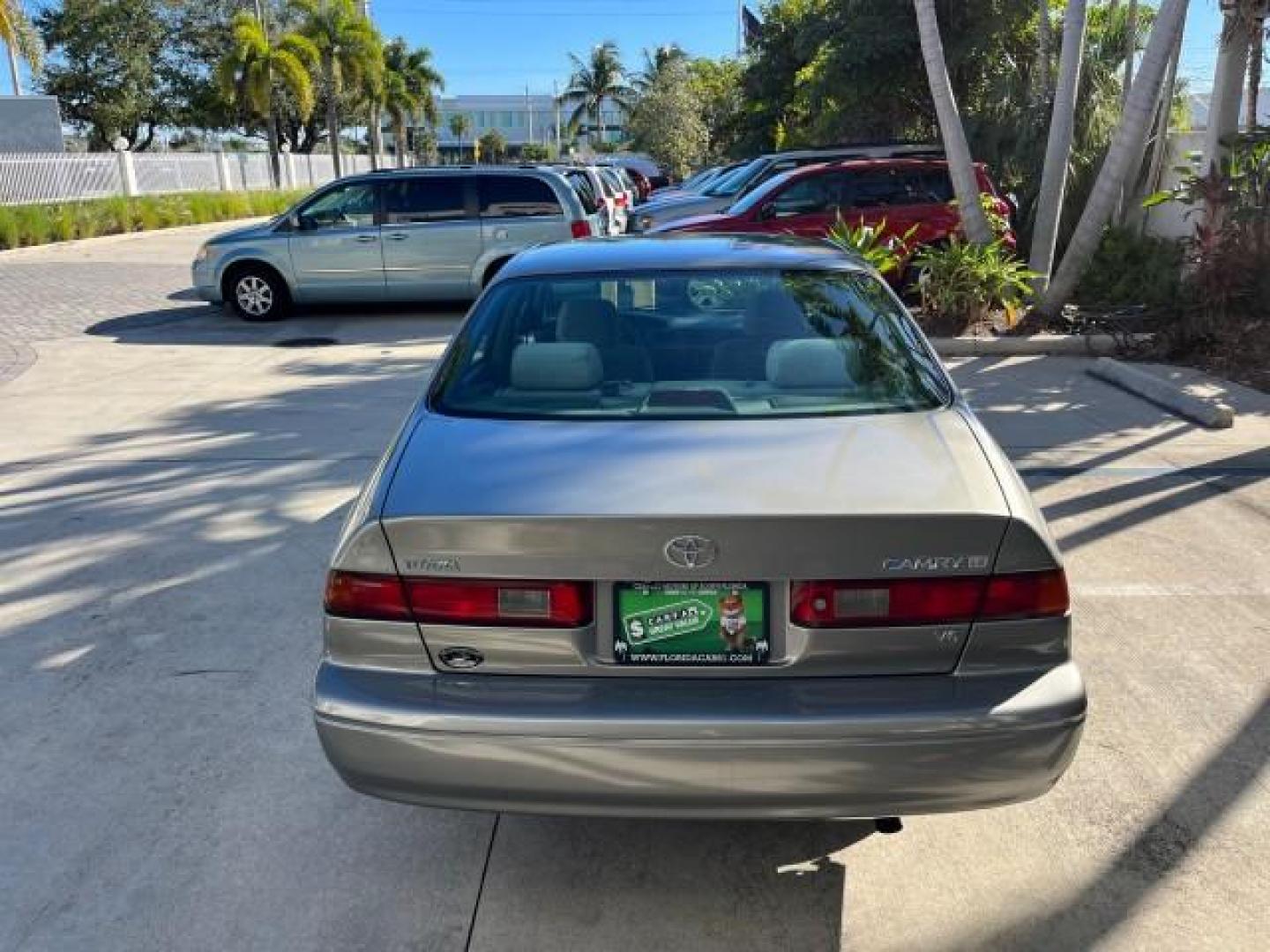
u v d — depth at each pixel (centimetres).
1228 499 577
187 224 2914
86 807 327
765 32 2828
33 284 1648
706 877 294
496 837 312
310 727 370
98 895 289
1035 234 1102
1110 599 458
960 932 272
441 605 253
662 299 366
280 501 604
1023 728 244
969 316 1057
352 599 257
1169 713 369
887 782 244
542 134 11862
